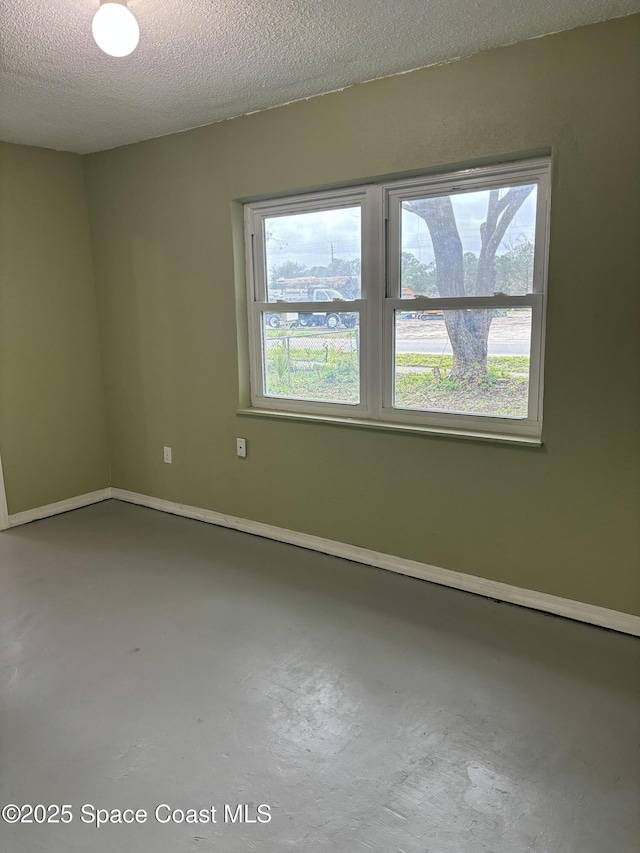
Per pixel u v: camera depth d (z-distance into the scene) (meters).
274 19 1.93
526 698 1.92
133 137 3.28
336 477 2.99
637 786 1.57
